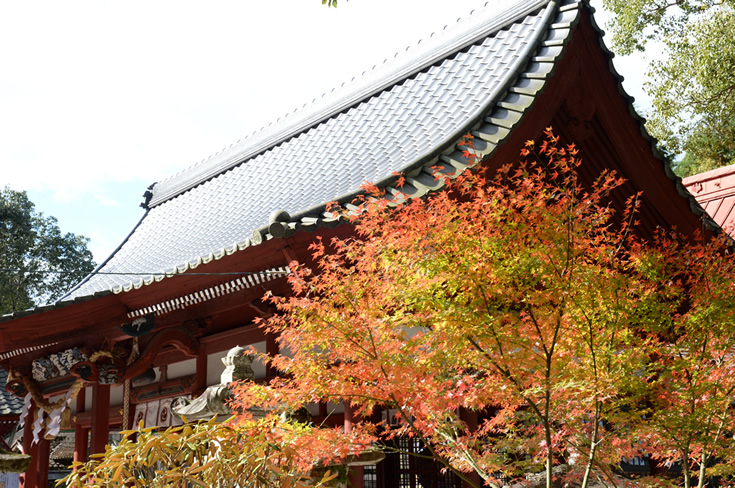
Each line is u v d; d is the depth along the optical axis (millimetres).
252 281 8523
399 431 6004
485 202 5398
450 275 5203
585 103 9945
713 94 24094
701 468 5965
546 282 5348
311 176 12719
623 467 10336
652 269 6023
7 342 10727
